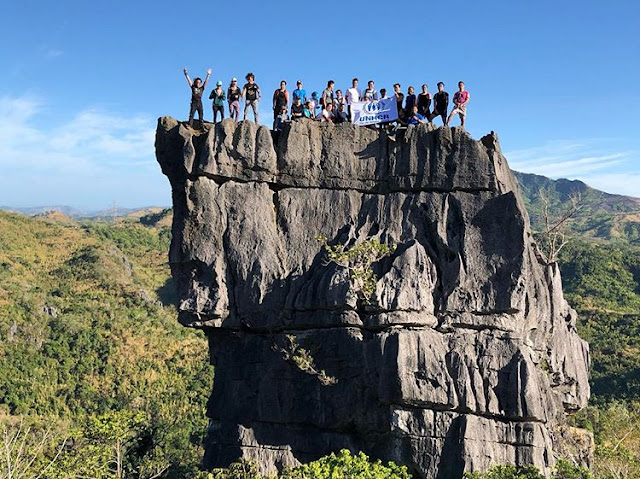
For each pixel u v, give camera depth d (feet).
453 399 66.49
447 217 73.05
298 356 71.82
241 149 76.18
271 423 74.28
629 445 126.82
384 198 75.66
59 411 251.19
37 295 342.85
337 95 82.69
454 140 73.97
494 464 65.92
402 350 66.90
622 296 336.08
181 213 77.30
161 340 317.22
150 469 107.55
